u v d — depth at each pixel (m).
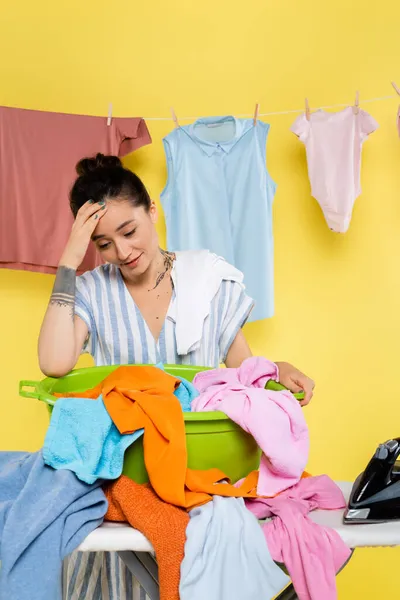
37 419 2.72
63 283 1.58
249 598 1.07
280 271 2.73
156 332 1.70
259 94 2.71
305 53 2.70
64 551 1.10
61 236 2.46
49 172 2.45
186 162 2.58
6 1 2.70
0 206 2.43
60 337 1.55
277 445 1.24
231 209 2.59
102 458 1.20
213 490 1.19
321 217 2.71
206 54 2.72
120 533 1.14
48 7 2.71
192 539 1.08
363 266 2.70
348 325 2.71
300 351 2.73
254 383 1.46
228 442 1.27
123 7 2.72
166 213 2.61
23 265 2.50
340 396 2.71
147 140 2.53
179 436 1.19
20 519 1.12
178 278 1.70
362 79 2.68
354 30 2.68
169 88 2.73
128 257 1.58
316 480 1.30
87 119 2.46
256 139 2.56
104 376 1.61
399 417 2.69
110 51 2.72
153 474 1.17
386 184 2.69
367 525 1.17
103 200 1.56
